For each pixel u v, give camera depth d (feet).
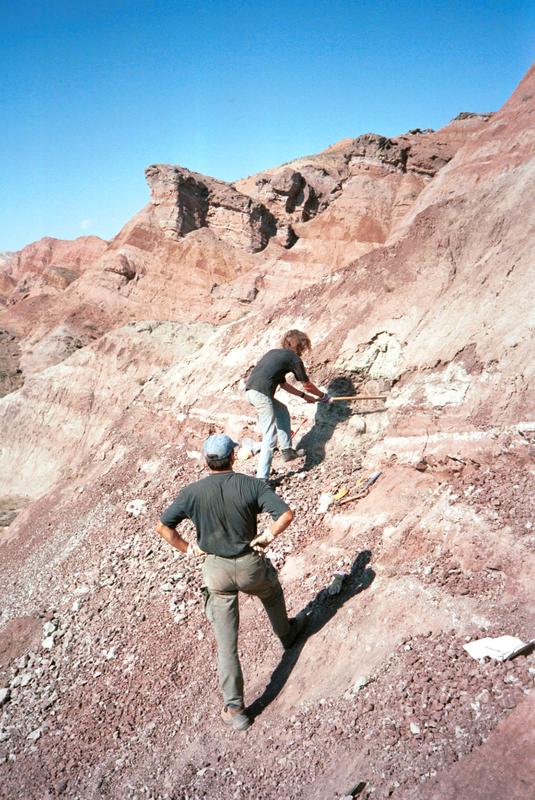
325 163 187.73
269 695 14.21
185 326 89.35
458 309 22.80
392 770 10.15
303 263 119.55
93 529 29.68
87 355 88.28
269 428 22.56
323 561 18.07
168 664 17.44
